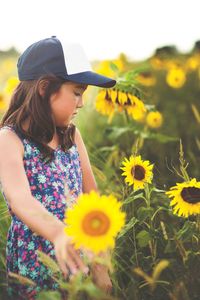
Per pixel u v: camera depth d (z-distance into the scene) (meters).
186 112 5.25
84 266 1.49
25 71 1.95
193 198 1.92
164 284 2.04
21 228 1.93
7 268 1.99
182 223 2.34
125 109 2.81
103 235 1.34
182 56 8.39
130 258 2.11
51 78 1.88
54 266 1.54
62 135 2.01
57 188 1.94
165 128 4.58
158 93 6.11
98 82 1.91
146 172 2.09
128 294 2.00
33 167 1.92
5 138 1.88
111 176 3.15
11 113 1.98
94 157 3.29
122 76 2.95
